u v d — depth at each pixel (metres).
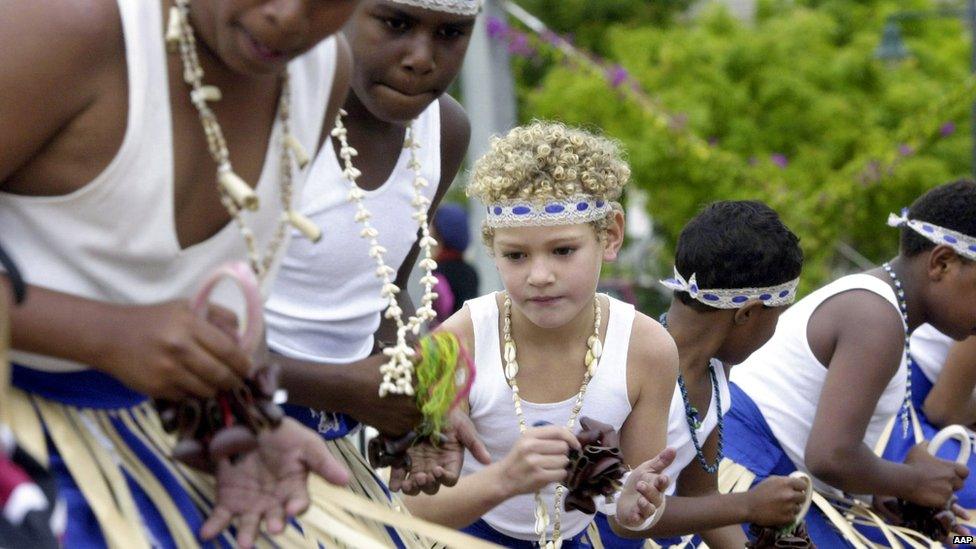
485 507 7.09
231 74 5.29
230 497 5.38
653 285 42.22
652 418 8.05
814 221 35.19
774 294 8.90
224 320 5.08
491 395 7.96
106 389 5.52
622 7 46.50
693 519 8.53
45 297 4.97
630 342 7.97
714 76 40.78
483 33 19.78
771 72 40.94
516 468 6.96
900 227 10.23
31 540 4.45
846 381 9.55
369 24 6.83
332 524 5.71
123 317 4.95
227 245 5.51
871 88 42.16
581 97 36.00
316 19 4.89
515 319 8.01
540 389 7.96
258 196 5.57
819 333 9.93
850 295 9.89
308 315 7.12
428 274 7.11
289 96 5.55
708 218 9.00
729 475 10.02
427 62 6.83
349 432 7.40
